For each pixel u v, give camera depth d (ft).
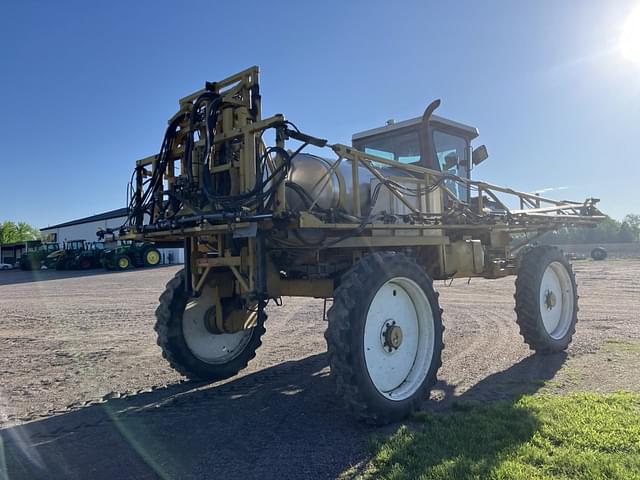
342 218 12.58
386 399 11.95
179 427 12.15
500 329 24.38
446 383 15.24
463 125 21.17
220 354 17.04
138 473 9.71
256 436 11.40
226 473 9.55
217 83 13.56
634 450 9.56
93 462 10.27
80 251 102.83
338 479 9.12
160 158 14.28
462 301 36.94
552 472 8.82
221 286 15.87
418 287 13.41
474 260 18.03
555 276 20.54
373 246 13.75
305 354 20.17
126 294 48.06
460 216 16.42
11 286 63.26
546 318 19.45
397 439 10.66
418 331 13.69
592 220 24.00
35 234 291.38
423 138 17.69
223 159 13.37
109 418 12.92
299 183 13.79
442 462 9.32
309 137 12.01
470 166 22.22
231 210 11.81
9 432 12.07
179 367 15.96
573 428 10.68
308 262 14.84
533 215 19.62
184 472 9.67
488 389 14.40
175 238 14.80
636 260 99.50
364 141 21.48
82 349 22.13
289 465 9.78
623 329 23.25
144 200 14.98
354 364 11.39
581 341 20.77
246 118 12.73
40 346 22.93
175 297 15.94
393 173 16.94
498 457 9.43
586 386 14.33
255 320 17.71
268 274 14.44
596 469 8.79
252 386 15.70
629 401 12.53
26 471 9.91
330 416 12.67
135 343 23.44
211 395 14.84
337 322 11.50
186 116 13.91
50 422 12.75
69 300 43.45
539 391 13.96
